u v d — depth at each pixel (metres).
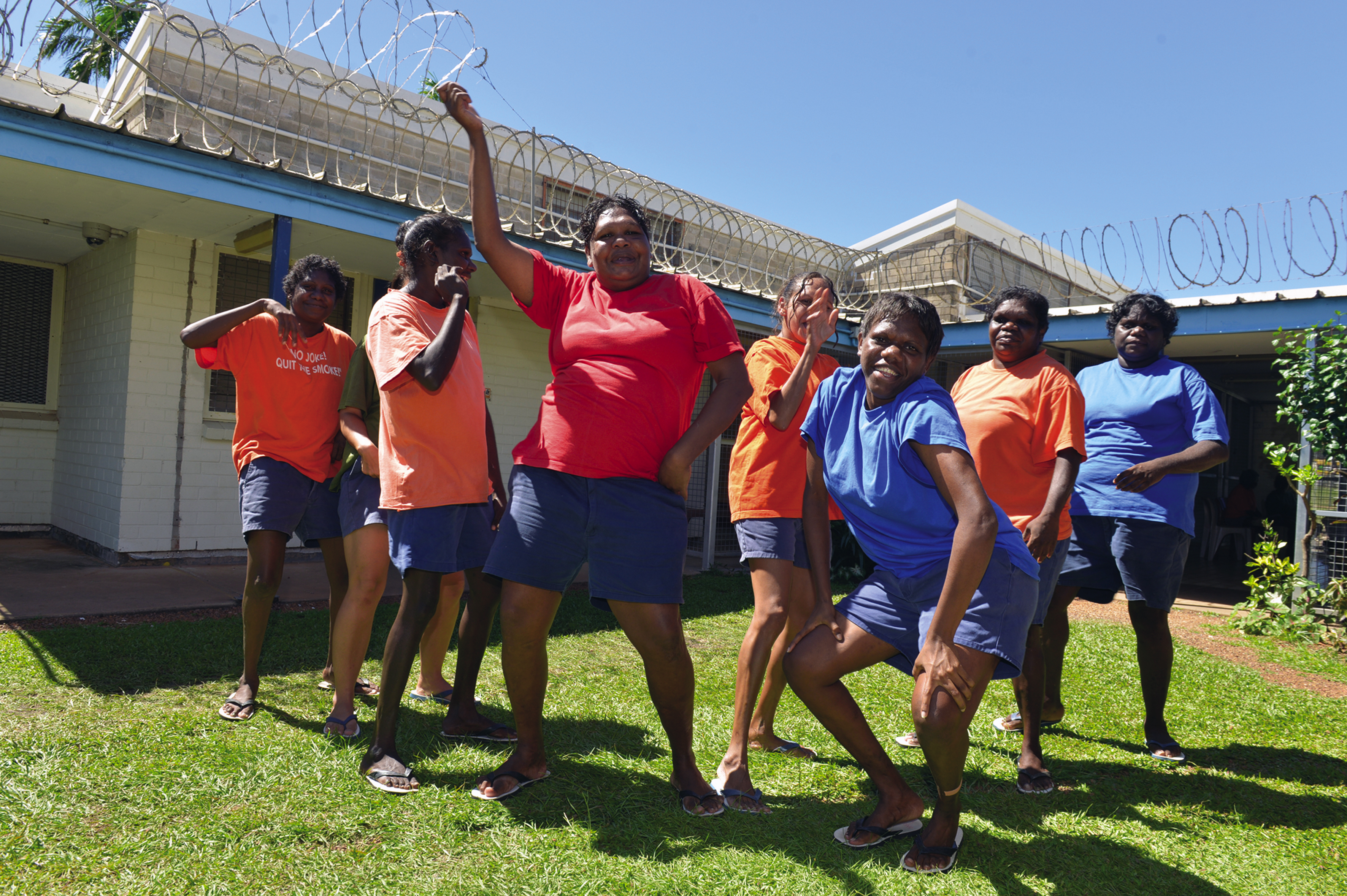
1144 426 3.50
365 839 2.19
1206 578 9.96
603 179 7.64
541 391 9.11
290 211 5.45
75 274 7.75
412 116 6.04
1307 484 6.80
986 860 2.30
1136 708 4.07
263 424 3.14
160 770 2.51
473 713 3.08
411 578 2.65
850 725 2.41
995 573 2.21
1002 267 11.41
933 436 2.16
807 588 3.10
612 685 3.90
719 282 8.45
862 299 10.54
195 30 5.31
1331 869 2.37
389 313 2.75
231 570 6.55
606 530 2.42
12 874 1.90
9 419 7.61
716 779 2.69
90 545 7.01
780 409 2.74
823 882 2.10
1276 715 4.04
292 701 3.31
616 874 2.06
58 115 4.55
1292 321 7.25
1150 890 2.19
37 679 3.38
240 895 1.88
